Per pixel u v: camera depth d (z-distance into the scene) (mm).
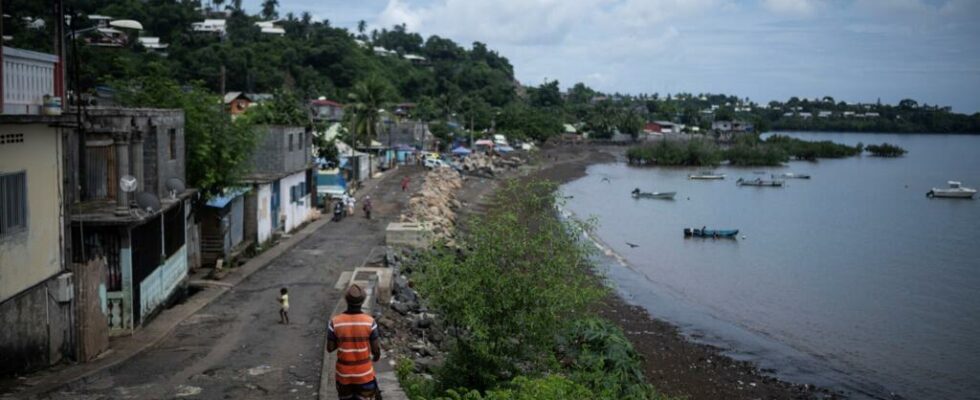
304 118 49969
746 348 29266
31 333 15086
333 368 16000
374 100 79125
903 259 48812
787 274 43781
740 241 55438
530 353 16531
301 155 42906
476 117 148375
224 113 29969
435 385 16156
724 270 44719
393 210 50406
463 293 15797
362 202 54188
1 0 14266
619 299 36625
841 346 29859
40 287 15383
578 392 13672
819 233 59969
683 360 27391
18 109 15234
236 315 21641
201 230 29641
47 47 41094
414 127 102438
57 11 17406
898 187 99562
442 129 120688
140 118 21406
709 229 59031
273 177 36844
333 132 79375
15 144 14516
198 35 139375
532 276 16141
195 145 27484
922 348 29719
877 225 64875
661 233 58750
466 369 16125
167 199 22844
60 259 16234
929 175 118750
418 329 23219
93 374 15227
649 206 75812
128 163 20156
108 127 20188
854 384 25469
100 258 17391
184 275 24641
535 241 16484
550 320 16219
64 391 14172
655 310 34812
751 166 133625
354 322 9656
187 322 20781
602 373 18797
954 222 67000
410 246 36031
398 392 14000
